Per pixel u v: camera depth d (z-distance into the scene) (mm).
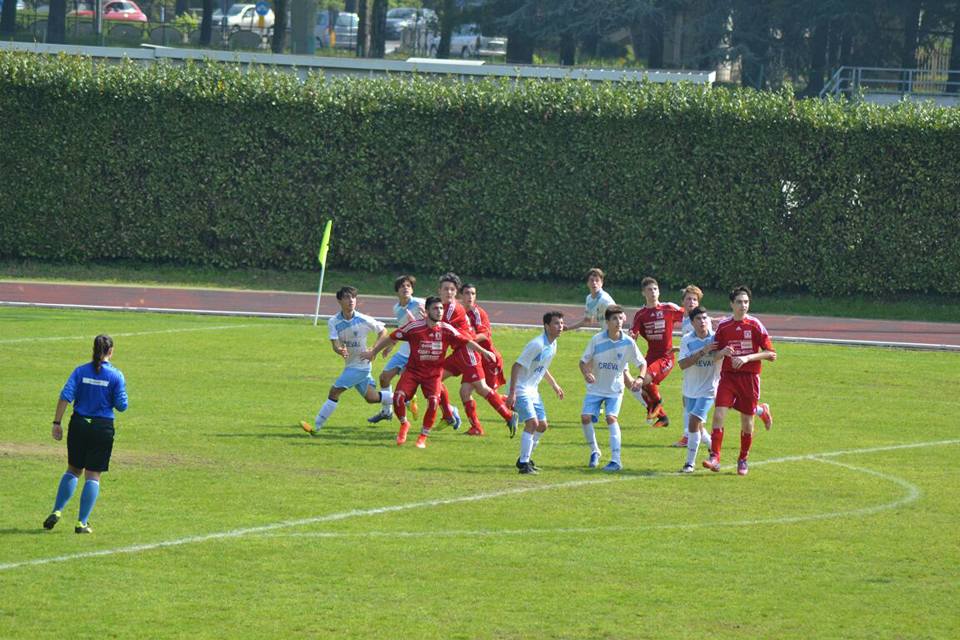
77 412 46000
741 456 59500
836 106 135875
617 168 138125
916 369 95250
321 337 102688
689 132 136625
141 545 44719
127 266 143500
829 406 79312
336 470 57688
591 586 41188
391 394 68688
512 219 140625
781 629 37406
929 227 134000
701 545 46469
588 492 54719
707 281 138625
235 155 141250
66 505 49906
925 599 40438
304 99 140500
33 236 141750
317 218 142125
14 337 96188
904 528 49469
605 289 140000
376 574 42031
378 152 140875
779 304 135000
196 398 74875
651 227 138625
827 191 135375
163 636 35875
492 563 43594
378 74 160875
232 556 43688
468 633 36531
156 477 55062
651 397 71688
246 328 106938
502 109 139250
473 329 69562
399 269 145125
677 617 38281
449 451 63562
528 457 58312
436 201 141375
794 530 48906
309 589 40312
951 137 132500
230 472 56500
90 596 39188
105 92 140000
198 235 142500
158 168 141250
